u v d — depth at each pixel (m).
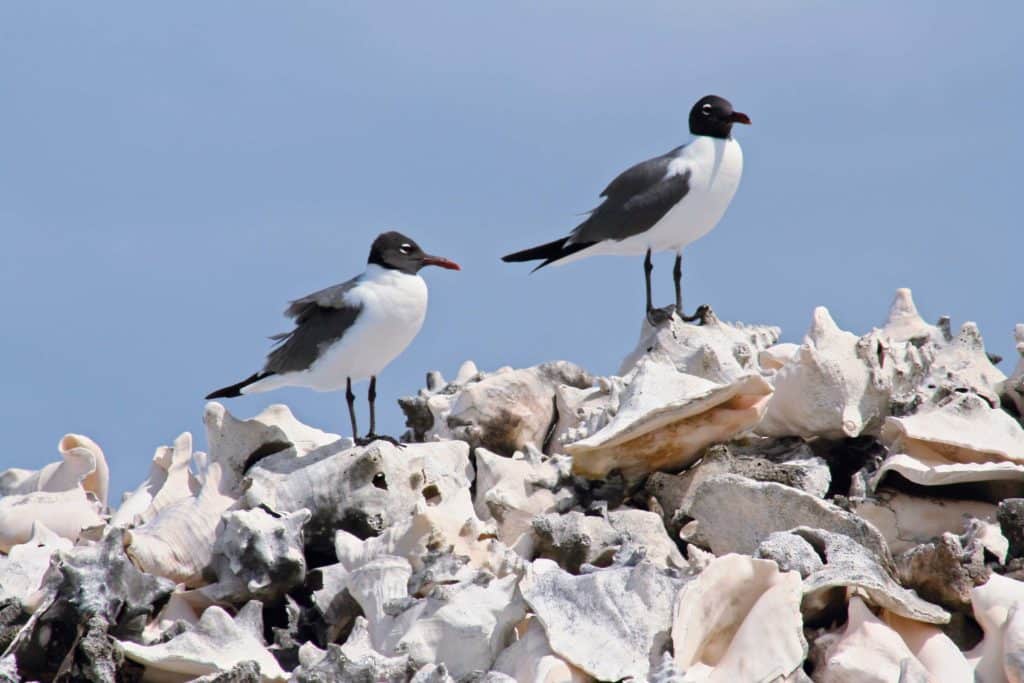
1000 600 12.40
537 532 14.52
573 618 12.32
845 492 16.25
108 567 13.22
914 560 13.06
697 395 15.31
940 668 11.98
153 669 12.93
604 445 15.34
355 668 12.16
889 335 18.86
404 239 17.17
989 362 18.06
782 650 11.89
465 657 12.53
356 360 16.98
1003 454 15.06
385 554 13.95
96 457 17.75
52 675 13.10
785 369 16.47
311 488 15.11
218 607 13.27
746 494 14.07
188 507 14.92
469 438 17.67
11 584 14.53
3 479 17.94
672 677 11.32
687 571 13.20
